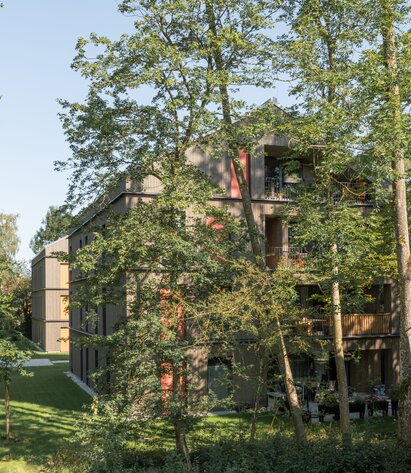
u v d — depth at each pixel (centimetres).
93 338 1443
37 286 5541
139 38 1391
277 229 2438
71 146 1487
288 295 1478
